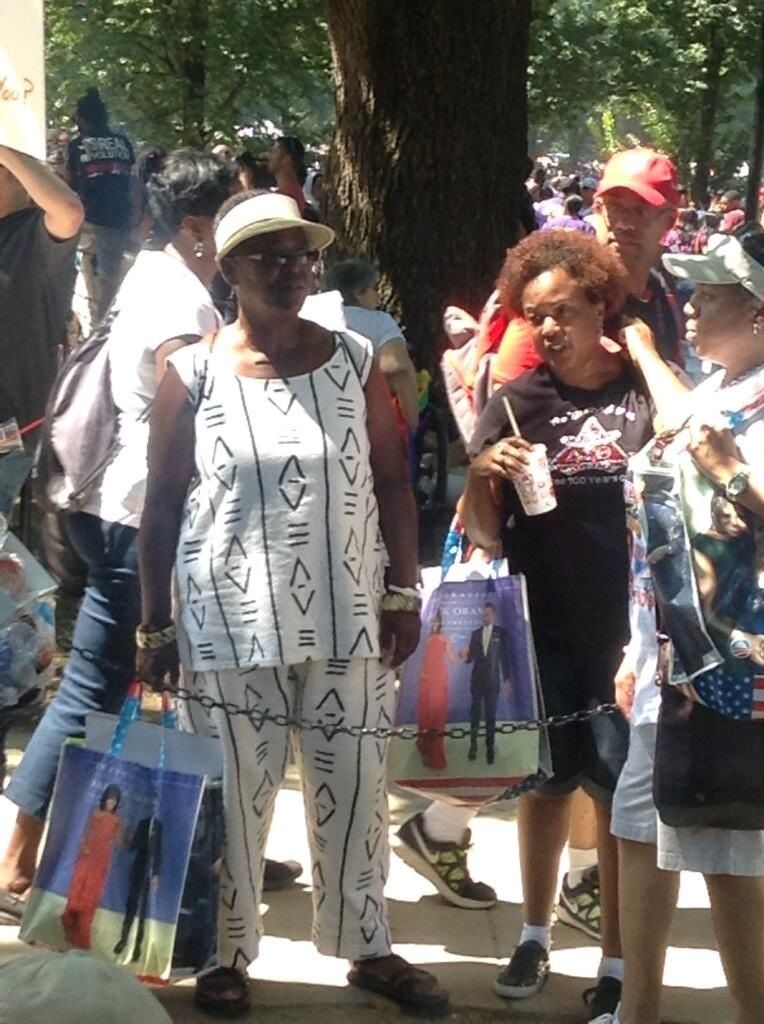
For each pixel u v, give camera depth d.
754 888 3.24
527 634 3.68
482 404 3.99
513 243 9.37
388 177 9.07
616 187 3.94
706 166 30.83
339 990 3.85
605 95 29.06
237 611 3.45
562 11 27.66
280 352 3.52
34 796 4.09
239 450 3.45
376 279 6.74
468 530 3.76
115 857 3.48
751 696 3.03
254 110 24.47
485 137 9.13
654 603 3.33
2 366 3.91
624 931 3.44
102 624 4.05
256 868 3.66
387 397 3.69
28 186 3.69
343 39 9.08
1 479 3.66
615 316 3.73
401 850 4.41
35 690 3.74
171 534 3.55
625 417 3.64
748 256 3.12
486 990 3.91
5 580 3.62
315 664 3.54
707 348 3.19
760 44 27.72
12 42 3.53
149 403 3.90
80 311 9.86
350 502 3.50
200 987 3.71
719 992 3.90
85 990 1.71
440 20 8.91
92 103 9.62
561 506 3.67
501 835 4.92
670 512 3.09
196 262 3.97
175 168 3.95
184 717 3.65
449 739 3.68
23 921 3.54
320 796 3.63
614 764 3.65
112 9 22.11
